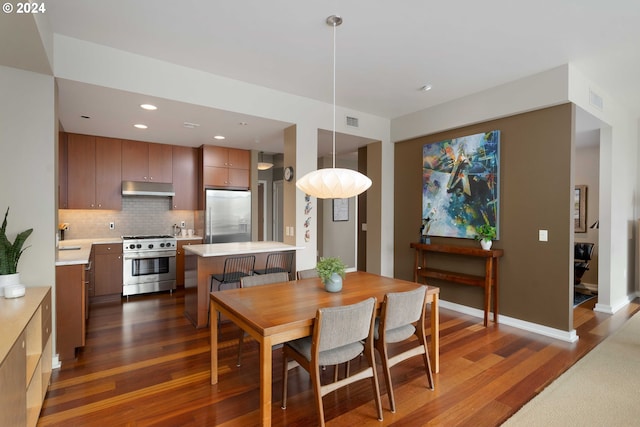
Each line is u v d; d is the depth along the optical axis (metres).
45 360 2.43
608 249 4.49
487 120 4.11
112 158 5.21
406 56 3.22
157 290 5.30
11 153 2.67
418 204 5.00
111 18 2.59
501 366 2.90
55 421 2.10
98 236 5.41
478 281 4.01
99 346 3.26
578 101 3.54
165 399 2.37
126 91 3.15
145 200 5.80
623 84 3.92
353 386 2.58
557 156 3.56
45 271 2.79
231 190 5.97
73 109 3.72
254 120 4.13
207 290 3.88
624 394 2.45
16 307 2.10
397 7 2.45
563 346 3.33
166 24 2.68
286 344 2.29
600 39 2.91
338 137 5.01
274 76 3.70
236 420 2.14
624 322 4.08
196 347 3.26
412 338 3.55
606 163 4.47
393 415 2.21
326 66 3.45
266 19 2.61
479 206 4.16
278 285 2.88
